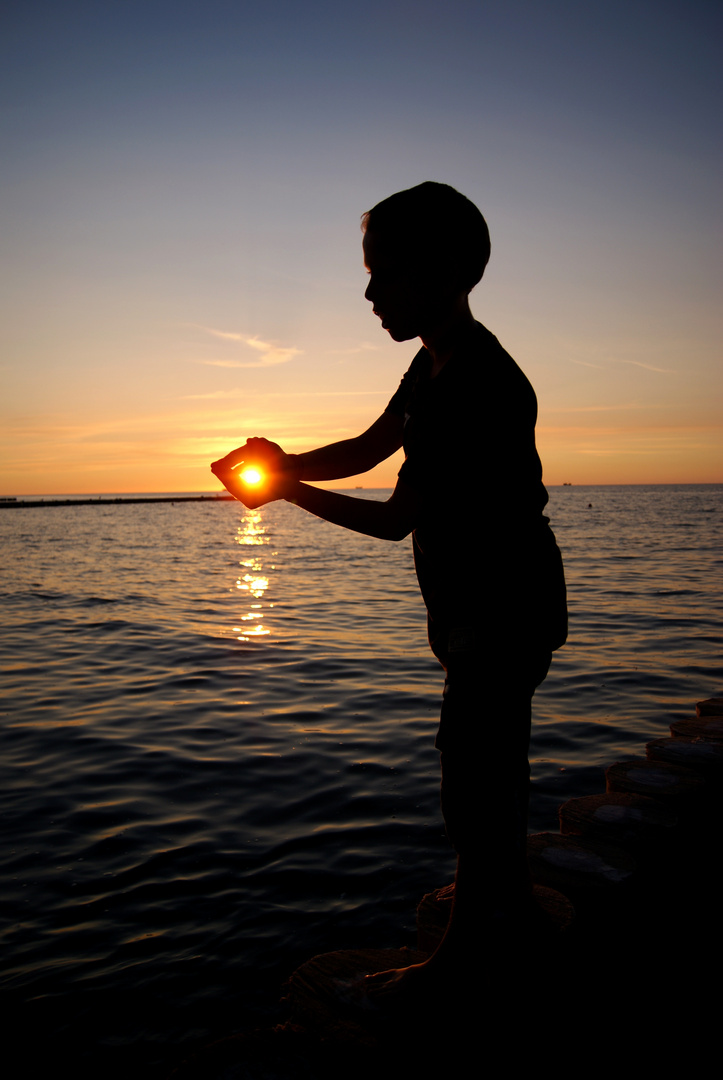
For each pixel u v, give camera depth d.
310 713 6.71
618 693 7.36
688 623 11.54
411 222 1.41
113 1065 2.54
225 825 4.37
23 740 5.95
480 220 1.47
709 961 1.91
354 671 8.46
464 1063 1.42
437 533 1.48
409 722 6.40
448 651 1.50
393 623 12.11
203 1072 1.45
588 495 176.00
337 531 49.47
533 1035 1.50
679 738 3.07
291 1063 1.46
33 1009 2.83
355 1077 1.42
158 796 4.80
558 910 1.79
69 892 3.64
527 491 1.45
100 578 19.83
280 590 17.05
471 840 1.47
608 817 2.37
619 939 1.97
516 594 1.44
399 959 1.78
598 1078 1.50
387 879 3.74
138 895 3.61
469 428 1.40
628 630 10.98
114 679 8.15
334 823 4.38
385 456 1.85
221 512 91.56
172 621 12.39
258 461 1.57
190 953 3.16
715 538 34.66
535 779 5.03
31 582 18.75
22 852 4.03
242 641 10.46
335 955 1.81
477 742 1.44
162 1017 2.78
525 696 1.49
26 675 8.38
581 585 16.81
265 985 2.95
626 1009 1.72
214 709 6.86
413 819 4.42
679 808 2.44
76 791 4.88
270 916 3.43
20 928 3.35
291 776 5.13
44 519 63.97
